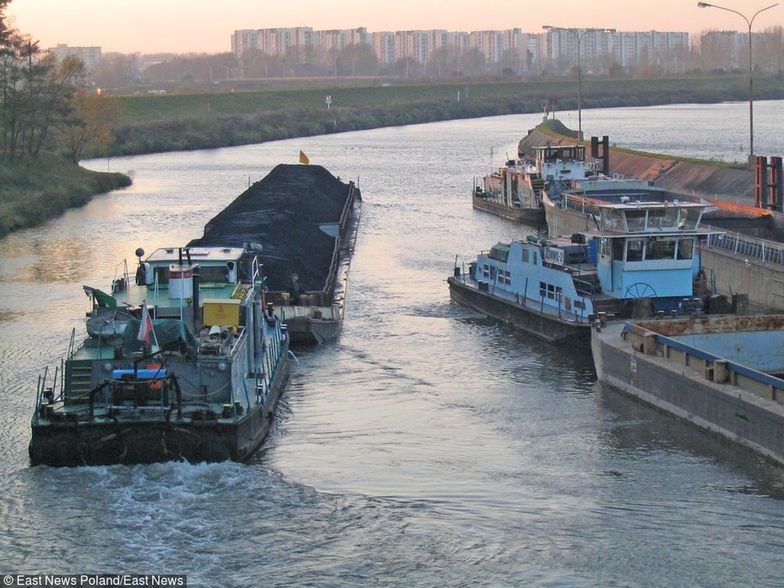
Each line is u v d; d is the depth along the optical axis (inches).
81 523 1385.3
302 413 1841.8
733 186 4111.7
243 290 1883.6
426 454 1642.5
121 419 1534.2
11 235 3929.6
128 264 3292.3
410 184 5477.4
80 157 6692.9
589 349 2206.0
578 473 1562.5
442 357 2212.1
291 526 1385.3
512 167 4569.4
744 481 1523.1
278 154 7357.3
